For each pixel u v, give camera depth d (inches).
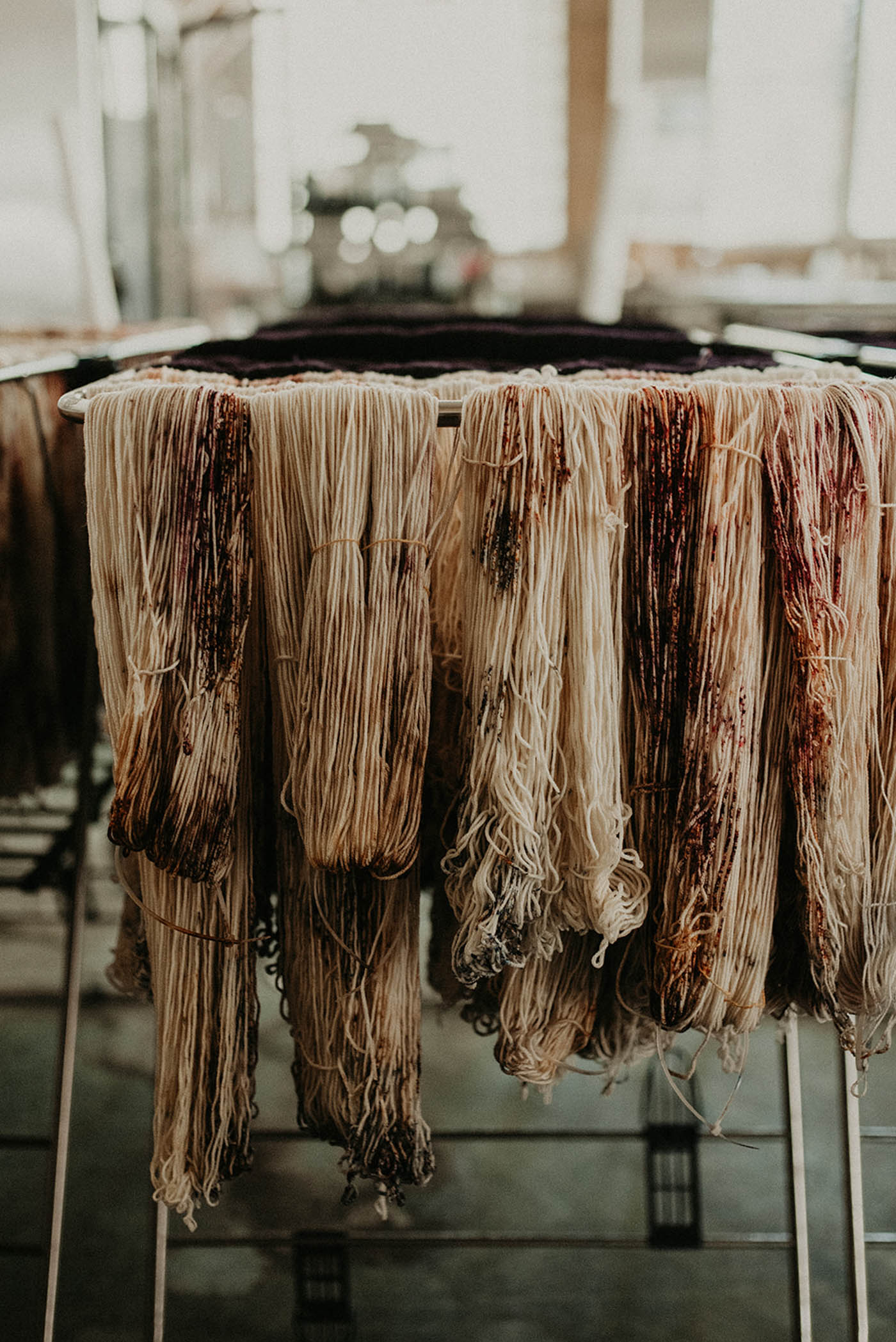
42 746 70.6
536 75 165.5
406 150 168.7
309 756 38.8
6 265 113.6
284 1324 67.4
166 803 38.1
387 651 38.6
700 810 40.3
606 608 39.4
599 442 39.1
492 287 175.8
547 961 43.9
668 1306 69.4
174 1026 42.7
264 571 40.6
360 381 52.3
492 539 38.6
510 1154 85.5
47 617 69.9
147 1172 81.1
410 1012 44.1
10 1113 89.7
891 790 42.4
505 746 38.6
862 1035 44.1
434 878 52.1
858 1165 53.4
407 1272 72.6
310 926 43.4
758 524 40.1
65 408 39.9
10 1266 72.4
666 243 173.8
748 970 42.4
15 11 113.9
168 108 158.7
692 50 163.2
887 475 41.3
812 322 104.0
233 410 38.4
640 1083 94.0
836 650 40.3
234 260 172.4
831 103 163.9
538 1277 72.1
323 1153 86.0
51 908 109.4
